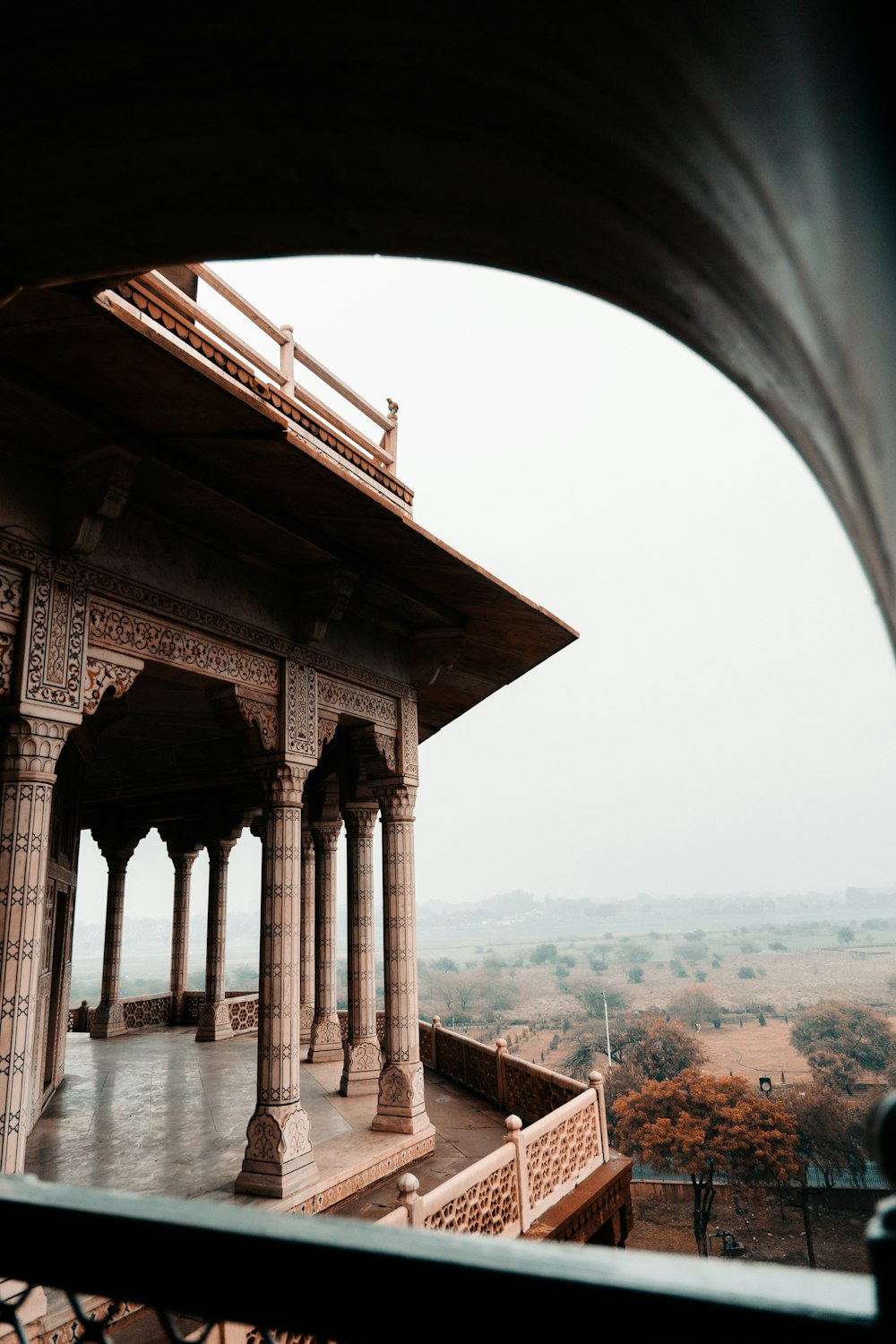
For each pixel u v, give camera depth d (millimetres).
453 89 1334
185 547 6465
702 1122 29641
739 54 901
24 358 4496
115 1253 1179
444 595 8609
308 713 7668
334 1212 6754
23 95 1559
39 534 5242
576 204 1425
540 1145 6977
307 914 14500
